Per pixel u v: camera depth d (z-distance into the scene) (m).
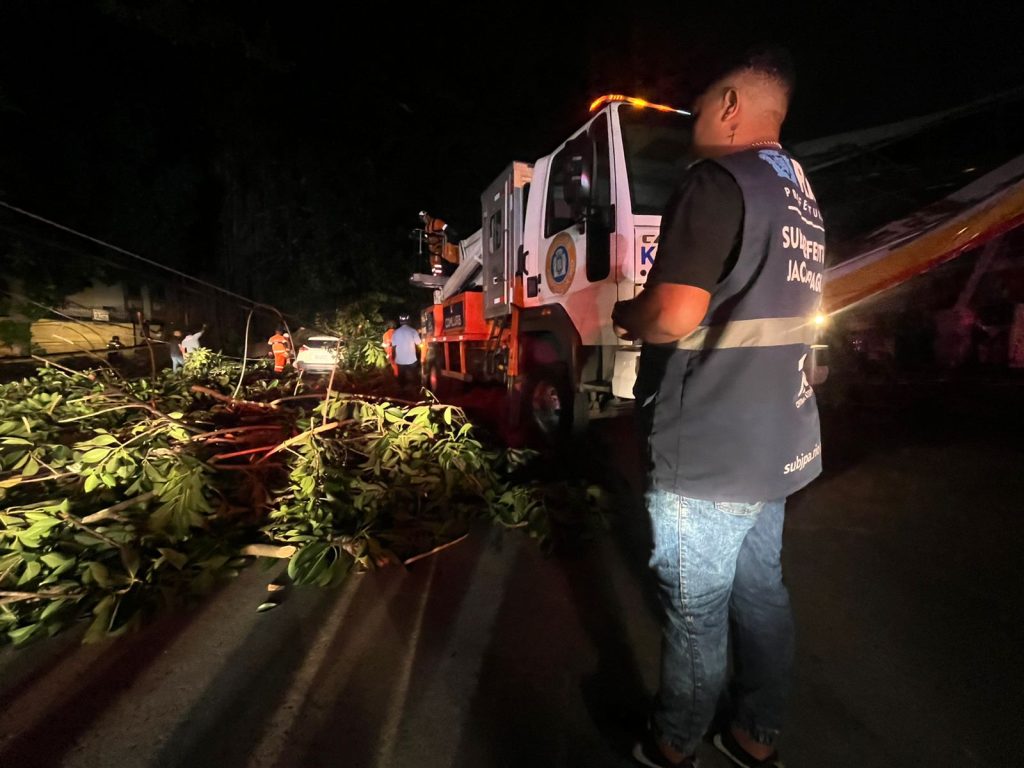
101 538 3.22
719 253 1.65
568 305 5.35
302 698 2.51
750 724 2.09
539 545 3.94
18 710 2.44
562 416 5.63
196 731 2.32
